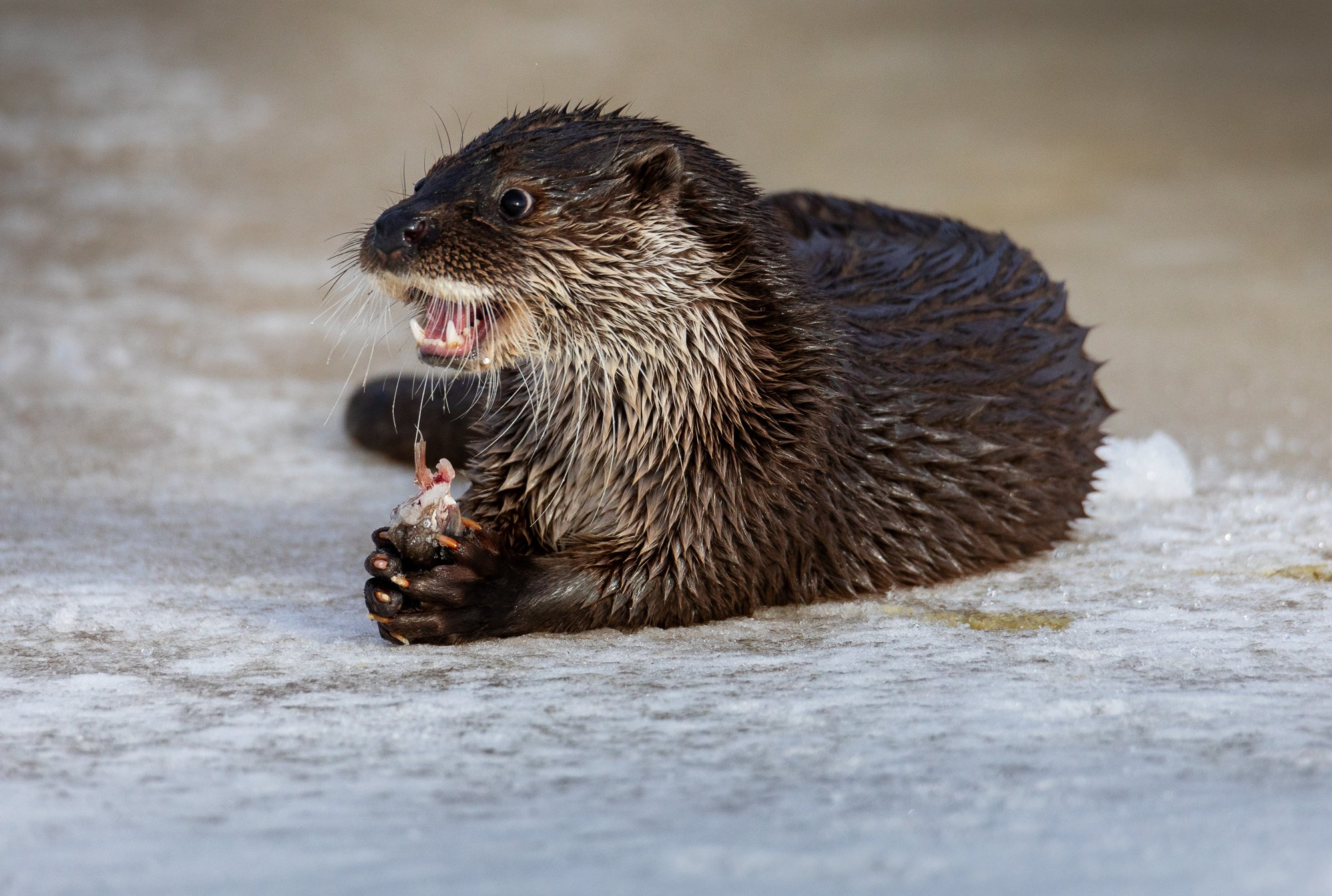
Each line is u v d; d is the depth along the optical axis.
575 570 16.67
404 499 24.61
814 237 23.88
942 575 18.84
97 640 16.19
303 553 20.94
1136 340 37.38
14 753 12.12
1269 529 21.55
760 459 17.12
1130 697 13.23
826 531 17.78
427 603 15.92
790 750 11.81
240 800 10.82
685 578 16.73
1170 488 23.80
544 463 17.59
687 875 8.88
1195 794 10.41
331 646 15.95
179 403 31.33
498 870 9.07
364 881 8.95
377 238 16.81
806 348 17.70
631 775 11.26
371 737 12.46
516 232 16.83
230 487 25.31
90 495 24.52
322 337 37.50
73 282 42.97
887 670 14.50
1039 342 21.05
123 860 9.51
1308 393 31.56
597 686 14.12
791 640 16.09
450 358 17.03
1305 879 8.62
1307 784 10.65
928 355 19.69
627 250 16.94
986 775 11.01
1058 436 20.48
